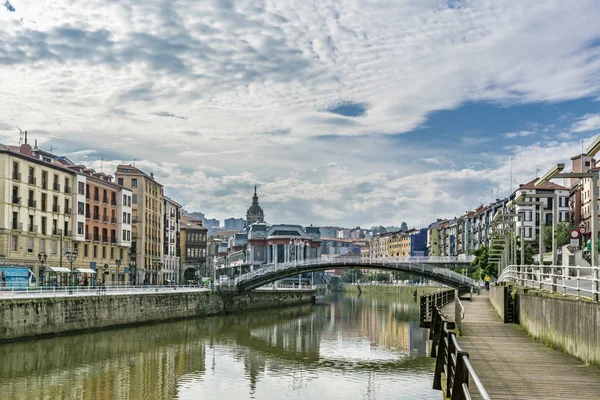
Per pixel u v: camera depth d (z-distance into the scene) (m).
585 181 115.75
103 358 43.62
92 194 88.81
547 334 25.91
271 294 112.69
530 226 123.56
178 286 86.69
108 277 92.94
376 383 36.06
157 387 34.69
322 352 49.31
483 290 94.75
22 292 52.59
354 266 93.44
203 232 157.88
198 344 53.28
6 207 68.62
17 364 39.94
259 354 47.97
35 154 78.12
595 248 26.20
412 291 175.12
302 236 171.25
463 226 183.62
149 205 114.25
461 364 12.92
